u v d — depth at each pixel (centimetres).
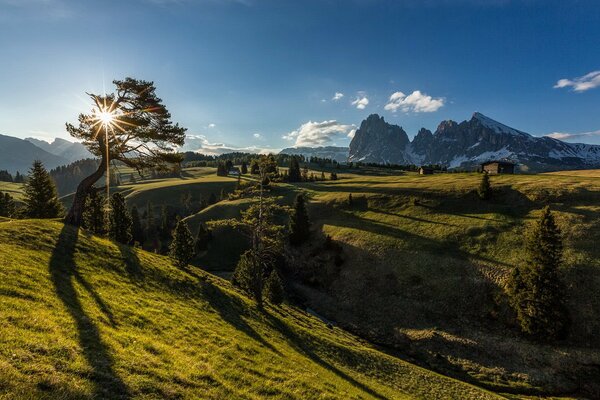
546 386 3206
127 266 2619
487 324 4100
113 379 1107
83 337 1323
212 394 1281
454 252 5409
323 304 5312
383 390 2345
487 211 6519
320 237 7194
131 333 1562
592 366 3300
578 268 4312
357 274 5675
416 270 5250
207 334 1961
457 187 7969
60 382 977
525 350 3641
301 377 1814
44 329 1262
